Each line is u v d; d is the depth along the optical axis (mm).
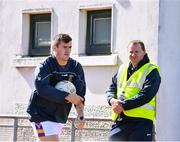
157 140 10148
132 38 10750
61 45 7109
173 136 10188
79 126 7230
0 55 12508
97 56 11125
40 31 12188
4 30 12508
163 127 10164
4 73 12430
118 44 10938
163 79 10242
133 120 7426
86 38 11570
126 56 10805
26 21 12305
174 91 10289
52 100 6977
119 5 10961
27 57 12227
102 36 11391
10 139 10734
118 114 7586
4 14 12531
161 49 10359
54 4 11844
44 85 6969
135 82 7500
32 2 12148
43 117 7047
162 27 10391
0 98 12438
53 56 7211
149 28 10531
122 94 7574
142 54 7574
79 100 7004
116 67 10930
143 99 7270
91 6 11344
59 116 7109
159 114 10172
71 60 7359
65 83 7129
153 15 10492
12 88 12273
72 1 11609
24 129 10680
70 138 9719
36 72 7059
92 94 11195
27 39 12305
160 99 10180
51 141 7055
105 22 11367
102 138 10297
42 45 12141
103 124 10531
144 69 7488
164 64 10320
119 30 10953
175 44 10375
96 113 11078
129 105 7273
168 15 10383
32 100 7090
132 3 10781
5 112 12336
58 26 11773
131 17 10789
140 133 7375
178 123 10258
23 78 12125
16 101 12195
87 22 11594
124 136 7496
